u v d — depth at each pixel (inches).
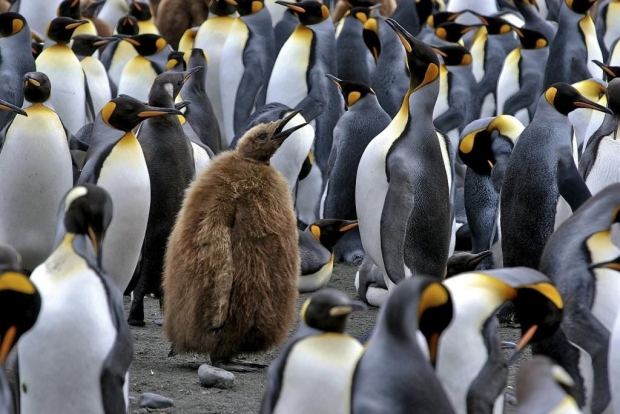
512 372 461.4
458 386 324.5
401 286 274.5
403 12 1143.0
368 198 550.9
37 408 330.0
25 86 543.2
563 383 269.6
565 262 367.9
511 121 639.8
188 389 430.3
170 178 530.6
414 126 544.7
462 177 816.9
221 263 438.6
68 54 812.0
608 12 1074.1
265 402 316.5
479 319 325.4
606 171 550.3
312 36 840.3
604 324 361.4
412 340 266.5
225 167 450.6
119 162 478.6
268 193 449.1
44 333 322.3
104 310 327.6
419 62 542.3
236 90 960.3
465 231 737.0
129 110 485.7
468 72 898.1
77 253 333.4
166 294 456.8
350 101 726.5
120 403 323.6
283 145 735.7
